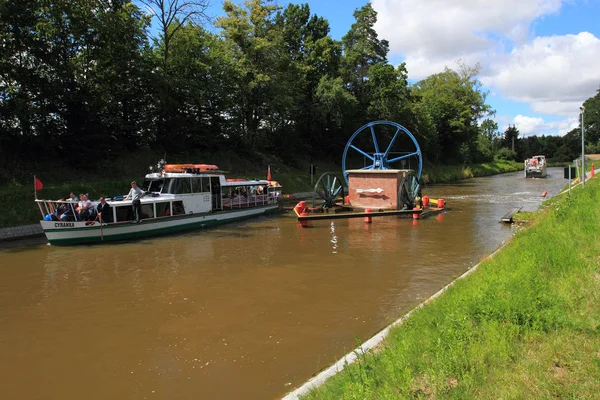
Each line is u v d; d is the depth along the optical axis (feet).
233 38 119.75
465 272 37.60
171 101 112.37
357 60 176.04
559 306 20.31
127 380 21.59
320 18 176.55
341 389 16.03
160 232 64.34
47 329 28.43
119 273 42.34
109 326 28.73
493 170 262.47
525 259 29.73
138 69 103.24
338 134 177.06
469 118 239.50
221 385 20.74
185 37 116.16
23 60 81.66
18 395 20.44
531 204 99.30
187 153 120.67
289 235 63.87
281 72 132.26
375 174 89.86
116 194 83.82
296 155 162.61
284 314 30.19
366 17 180.65
